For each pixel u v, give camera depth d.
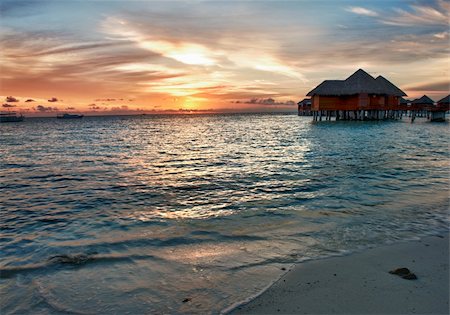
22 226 6.64
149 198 8.59
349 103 45.34
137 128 54.84
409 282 3.98
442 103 51.16
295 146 20.22
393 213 6.84
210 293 3.87
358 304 3.54
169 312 3.52
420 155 15.54
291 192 8.75
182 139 28.70
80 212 7.53
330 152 16.88
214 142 24.84
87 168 13.62
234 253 4.97
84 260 4.88
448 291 3.78
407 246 5.12
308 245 5.21
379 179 10.23
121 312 3.55
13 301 3.82
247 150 18.75
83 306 3.69
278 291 3.85
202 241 5.50
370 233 5.71
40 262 4.86
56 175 12.19
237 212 7.11
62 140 30.47
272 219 6.57
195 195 8.75
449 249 4.99
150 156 17.25
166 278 4.26
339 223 6.25
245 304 3.61
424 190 8.84
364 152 16.77
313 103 49.09
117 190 9.55
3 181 11.24
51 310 3.63
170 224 6.45
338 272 4.28
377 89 43.31
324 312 3.41
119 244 5.47
